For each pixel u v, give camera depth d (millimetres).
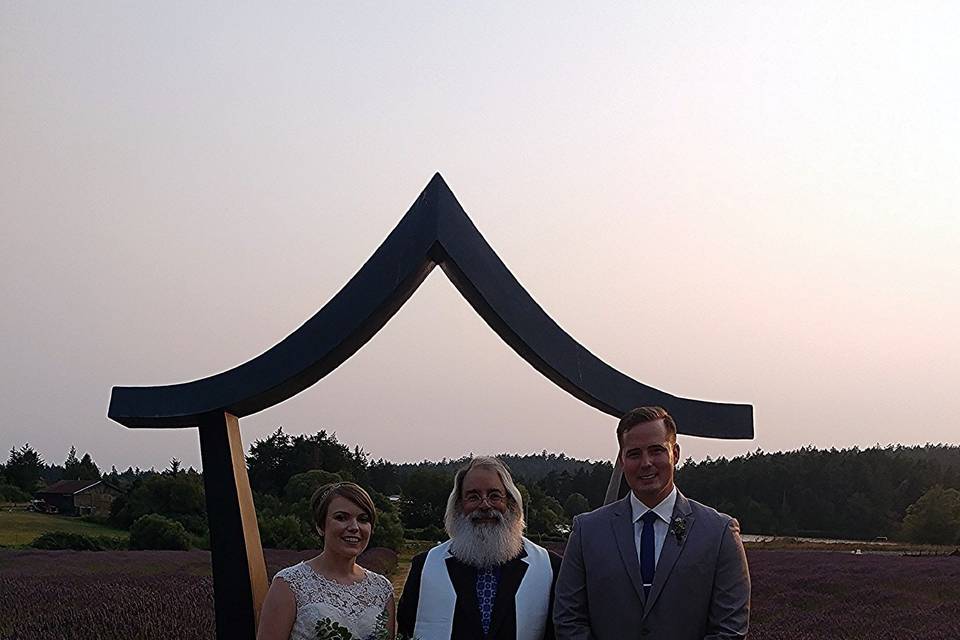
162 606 9617
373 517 3455
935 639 9219
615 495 4605
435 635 3357
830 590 13797
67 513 42781
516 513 3445
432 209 4340
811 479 43875
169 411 4438
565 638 3094
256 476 36938
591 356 4551
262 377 4383
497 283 4402
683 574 3010
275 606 3322
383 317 4488
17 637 8008
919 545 33031
